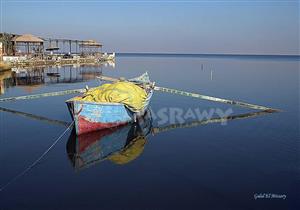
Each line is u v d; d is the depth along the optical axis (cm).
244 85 4916
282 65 12069
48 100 3341
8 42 7975
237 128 2295
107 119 2030
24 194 1262
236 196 1263
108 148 1822
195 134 2136
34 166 1542
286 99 3581
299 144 1914
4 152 1727
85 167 1540
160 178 1420
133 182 1379
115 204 1193
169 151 1791
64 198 1234
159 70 8675
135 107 2156
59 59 9456
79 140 1933
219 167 1555
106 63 12300
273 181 1403
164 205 1189
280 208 1179
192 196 1259
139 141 1973
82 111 1892
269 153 1758
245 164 1595
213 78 6150
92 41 11825
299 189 1327
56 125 2295
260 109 2927
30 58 8250
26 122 2378
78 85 4859
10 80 5288
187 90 4300
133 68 9388
